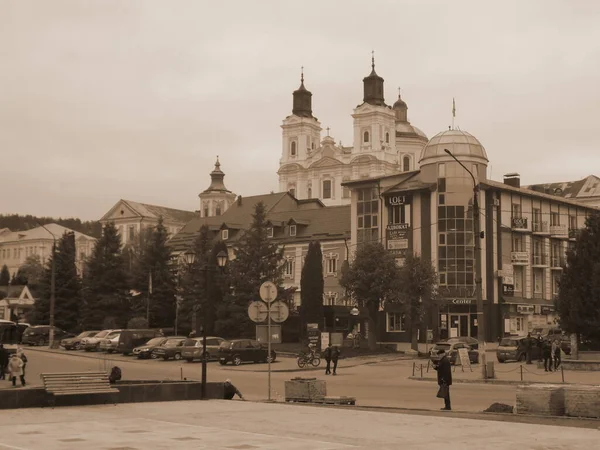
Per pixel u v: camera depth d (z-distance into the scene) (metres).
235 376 41.50
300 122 146.00
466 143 70.94
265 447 13.05
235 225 93.69
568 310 45.62
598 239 45.81
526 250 75.25
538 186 118.44
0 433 15.20
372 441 13.84
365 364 52.44
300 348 61.16
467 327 69.00
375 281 60.03
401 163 143.62
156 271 80.00
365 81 138.75
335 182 136.50
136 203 154.25
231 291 69.44
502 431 15.24
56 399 21.34
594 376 37.53
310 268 66.88
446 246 69.62
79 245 171.38
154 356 55.31
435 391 31.95
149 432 15.27
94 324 80.56
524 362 49.78
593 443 13.45
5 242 179.75
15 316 95.44
